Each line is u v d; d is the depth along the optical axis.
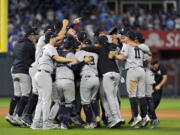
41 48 38.88
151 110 39.47
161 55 104.56
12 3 107.19
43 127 37.62
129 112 59.56
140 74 38.88
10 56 89.75
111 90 38.25
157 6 116.81
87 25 105.38
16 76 40.38
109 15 110.50
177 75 95.31
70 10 111.75
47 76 36.91
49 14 108.25
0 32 70.94
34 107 40.38
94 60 38.41
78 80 40.34
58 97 38.47
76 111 41.28
